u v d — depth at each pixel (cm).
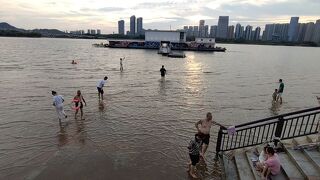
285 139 973
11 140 1263
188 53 9188
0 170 997
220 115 1767
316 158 828
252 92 2581
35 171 994
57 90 2394
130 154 1151
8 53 6881
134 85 2773
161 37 10406
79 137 1316
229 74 3931
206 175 993
